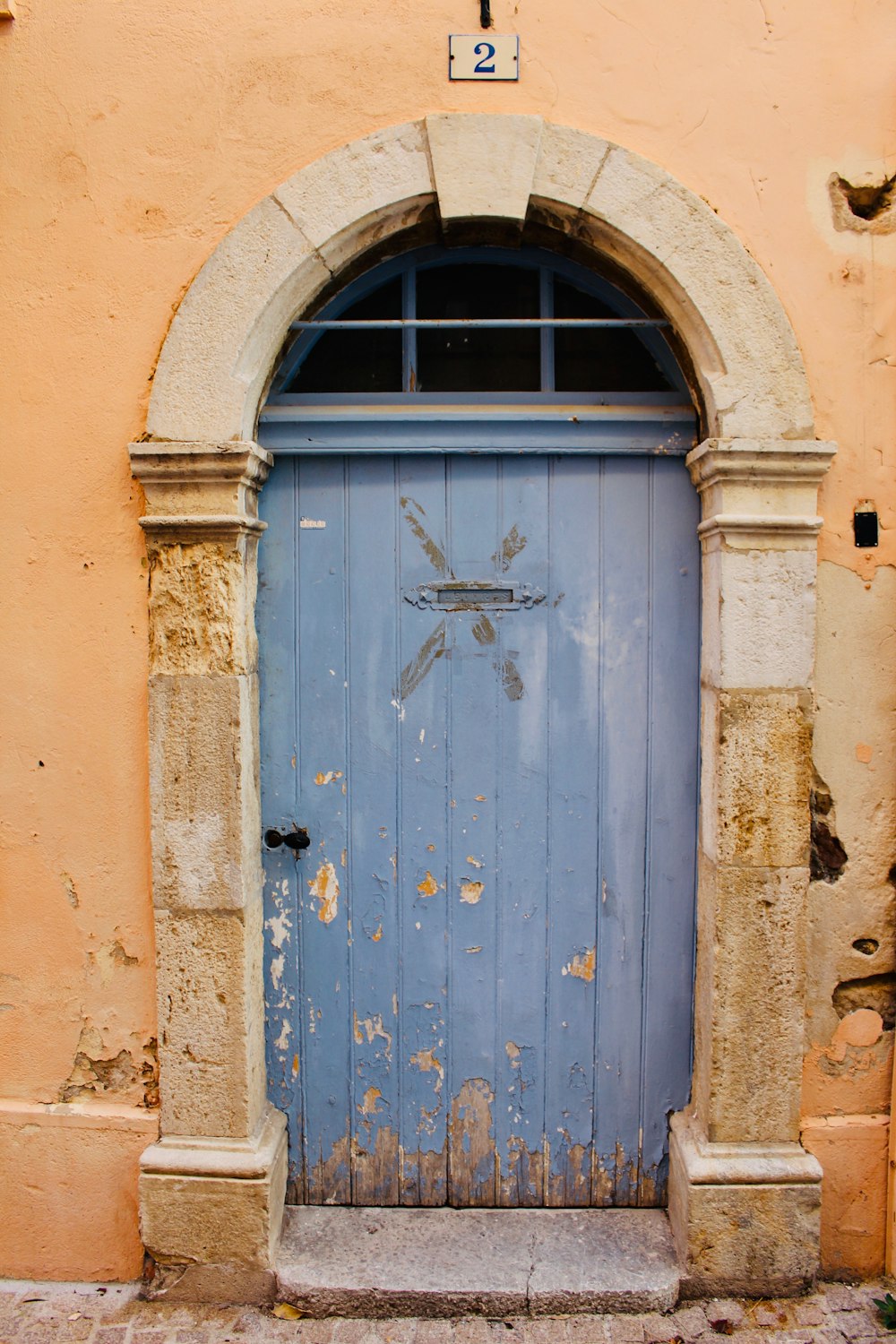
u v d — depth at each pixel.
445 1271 2.41
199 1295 2.42
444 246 2.51
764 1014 2.41
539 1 2.31
